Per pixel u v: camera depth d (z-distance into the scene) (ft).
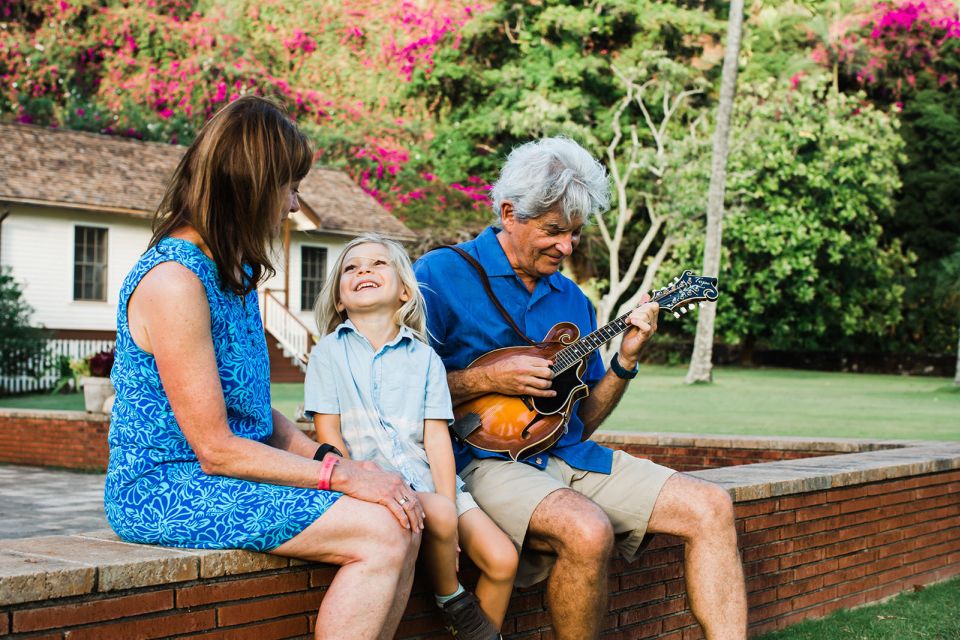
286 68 149.69
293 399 58.59
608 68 115.03
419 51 123.44
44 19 138.72
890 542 18.16
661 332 116.98
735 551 10.85
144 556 8.07
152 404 8.69
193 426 8.42
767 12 120.47
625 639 12.94
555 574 10.17
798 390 70.64
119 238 81.46
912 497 18.83
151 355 8.64
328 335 10.49
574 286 12.54
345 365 10.19
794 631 15.28
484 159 116.98
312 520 8.43
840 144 103.71
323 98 139.03
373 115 143.95
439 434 10.25
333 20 154.30
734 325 107.86
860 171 103.50
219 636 8.42
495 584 10.01
